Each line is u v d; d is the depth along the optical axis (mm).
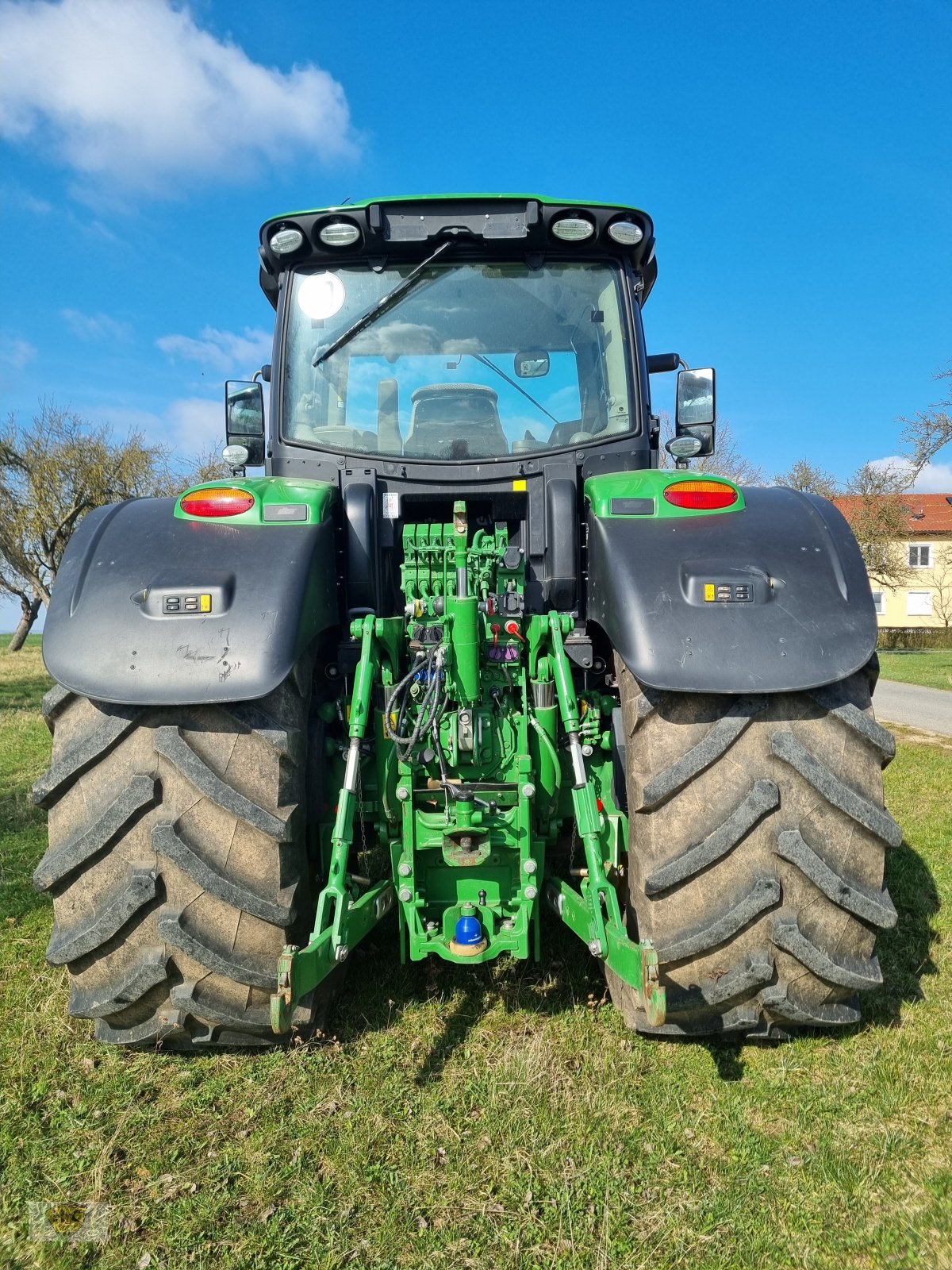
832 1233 1827
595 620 2650
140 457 24812
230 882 2213
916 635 35344
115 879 2236
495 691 2701
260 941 2268
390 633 2619
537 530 3012
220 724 2250
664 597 2281
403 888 2572
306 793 2594
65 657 2250
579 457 3049
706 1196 1927
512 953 2541
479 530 2928
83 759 2229
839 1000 2338
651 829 2229
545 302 3148
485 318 3145
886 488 35688
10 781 6273
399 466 3035
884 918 2203
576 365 3146
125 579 2352
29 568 23906
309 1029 2537
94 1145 2152
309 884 2451
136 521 2598
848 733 2248
